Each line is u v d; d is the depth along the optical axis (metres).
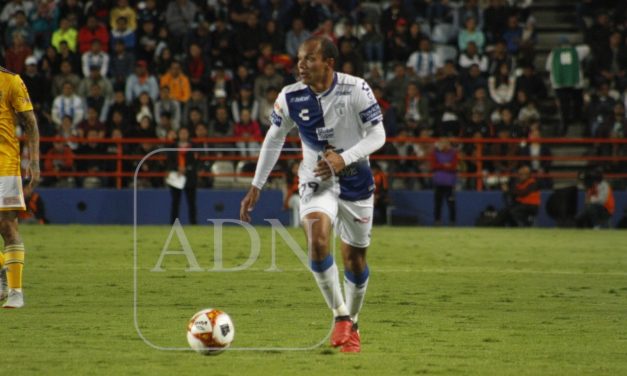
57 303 14.31
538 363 10.12
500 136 32.25
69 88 32.34
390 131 32.22
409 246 24.14
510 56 34.72
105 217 31.31
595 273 19.00
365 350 10.77
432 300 15.02
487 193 31.33
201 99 32.56
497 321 12.98
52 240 24.56
